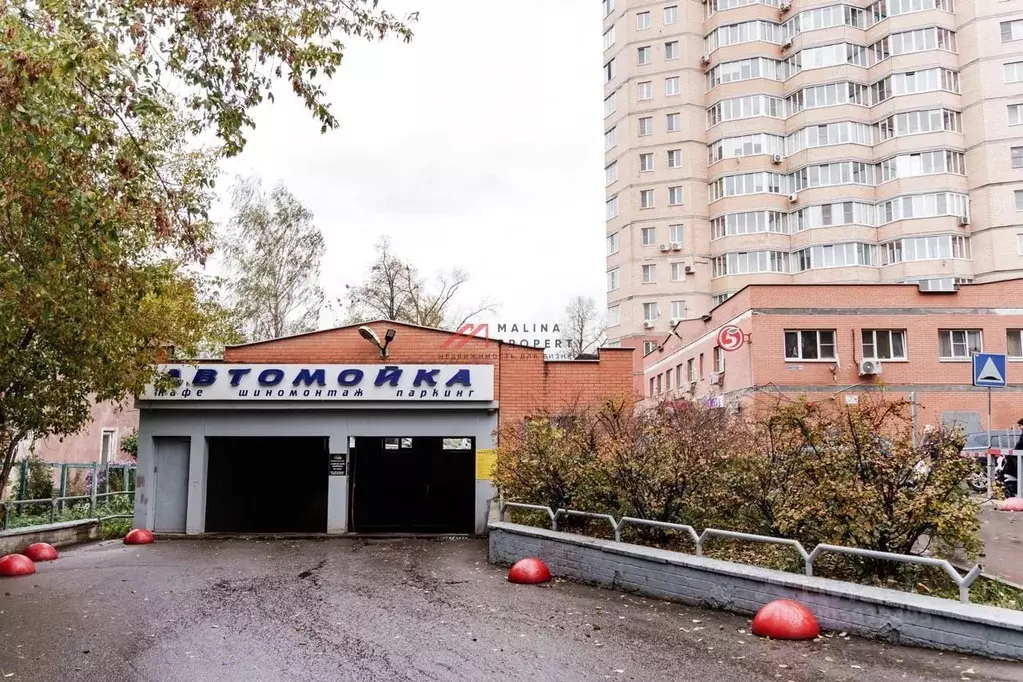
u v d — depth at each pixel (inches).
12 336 471.5
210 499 725.3
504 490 565.0
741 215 2047.2
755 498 369.1
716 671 250.1
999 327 1191.6
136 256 454.9
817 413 356.8
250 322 1587.1
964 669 235.0
